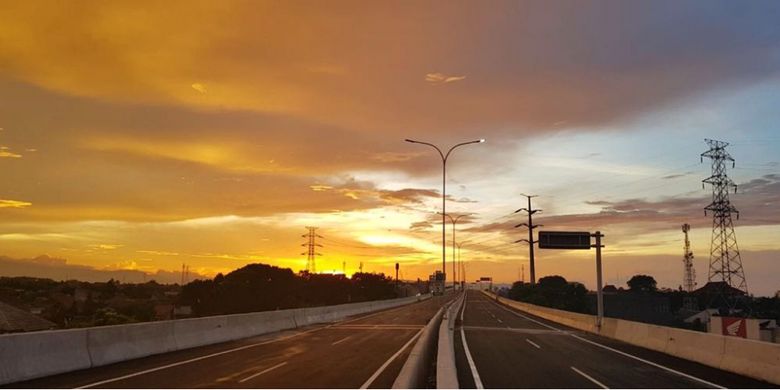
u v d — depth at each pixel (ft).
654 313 274.16
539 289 324.80
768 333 125.49
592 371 54.34
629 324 89.71
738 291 219.82
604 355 69.92
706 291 269.03
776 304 215.92
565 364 59.93
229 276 299.58
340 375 47.14
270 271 306.14
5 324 129.70
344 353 65.41
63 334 48.60
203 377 45.39
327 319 146.30
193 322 73.87
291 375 47.03
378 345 75.92
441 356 42.04
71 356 48.78
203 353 64.49
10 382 41.27
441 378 33.58
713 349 60.29
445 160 161.27
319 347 72.95
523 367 56.75
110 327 55.52
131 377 44.83
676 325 230.68
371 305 219.00
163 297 324.19
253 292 292.81
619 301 285.23
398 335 94.43
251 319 95.45
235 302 287.07
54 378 43.96
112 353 54.75
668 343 72.54
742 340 55.06
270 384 42.01
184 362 55.47
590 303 334.65
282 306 294.05
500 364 59.11
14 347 42.73
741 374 53.26
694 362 62.75
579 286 348.59
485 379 48.06
